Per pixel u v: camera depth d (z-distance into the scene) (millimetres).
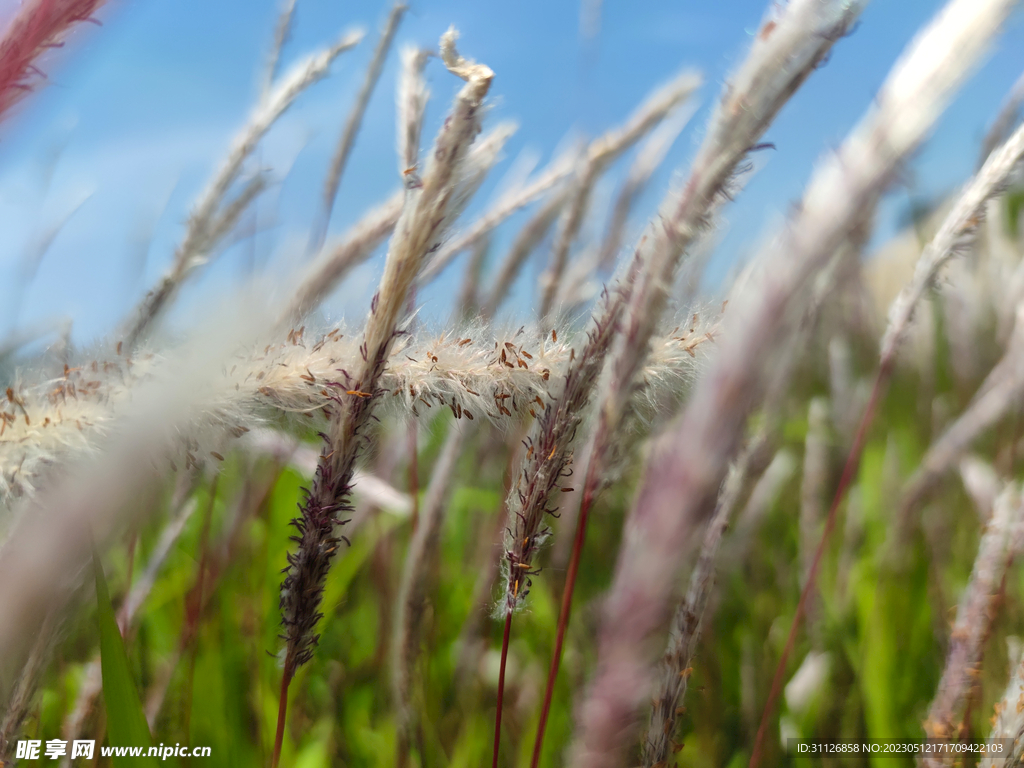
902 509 386
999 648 320
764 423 200
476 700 355
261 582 352
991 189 237
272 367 148
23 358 157
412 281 157
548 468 181
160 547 291
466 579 445
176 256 253
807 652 414
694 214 138
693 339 166
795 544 479
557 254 375
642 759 193
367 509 382
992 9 87
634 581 112
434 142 152
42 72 117
